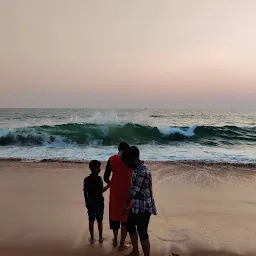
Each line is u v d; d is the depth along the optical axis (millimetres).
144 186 3635
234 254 3969
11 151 13227
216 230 4758
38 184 7578
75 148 14305
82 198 6414
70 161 10641
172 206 5926
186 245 4211
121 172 4207
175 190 7137
